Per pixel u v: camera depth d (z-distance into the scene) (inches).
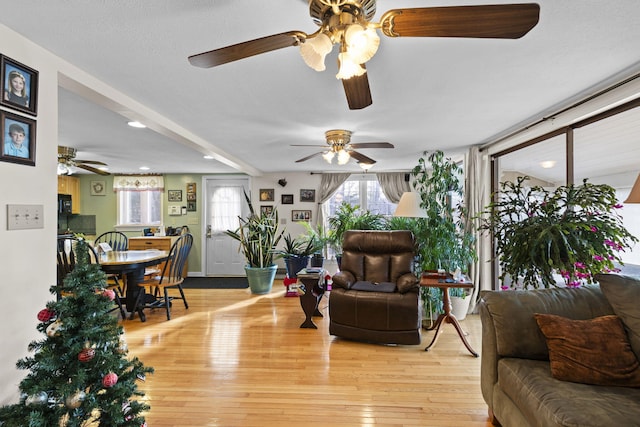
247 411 81.2
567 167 107.6
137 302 153.5
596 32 62.6
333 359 111.0
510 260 103.1
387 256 149.9
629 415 50.5
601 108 91.4
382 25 46.8
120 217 264.1
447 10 42.9
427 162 207.2
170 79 83.0
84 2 53.0
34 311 65.4
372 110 108.0
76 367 52.4
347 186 258.4
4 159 59.8
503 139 140.7
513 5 41.5
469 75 81.5
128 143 156.9
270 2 53.2
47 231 68.5
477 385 94.0
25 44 63.8
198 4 53.7
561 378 61.9
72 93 94.6
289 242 229.9
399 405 83.9
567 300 75.0
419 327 123.9
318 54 48.7
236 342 126.0
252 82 85.2
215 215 269.6
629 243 94.4
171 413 80.3
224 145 159.2
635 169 90.2
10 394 60.4
